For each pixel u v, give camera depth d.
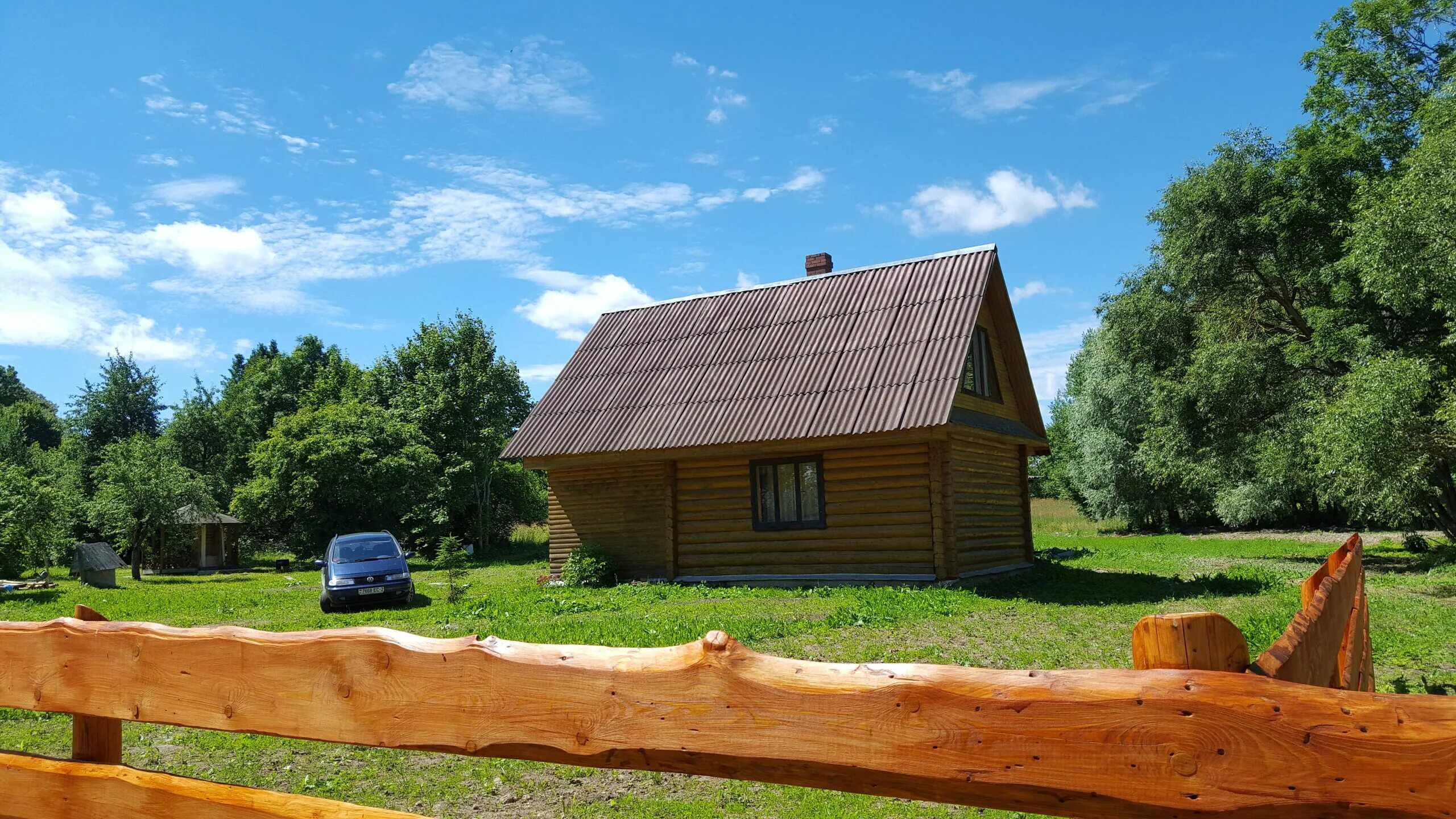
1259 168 29.19
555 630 12.38
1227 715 1.66
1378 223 19.27
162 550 35.03
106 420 63.56
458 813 5.76
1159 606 13.84
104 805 2.98
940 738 1.89
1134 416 44.31
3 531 23.27
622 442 20.11
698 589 17.89
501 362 45.47
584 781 6.23
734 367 20.98
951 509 17.27
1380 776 1.55
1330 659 3.96
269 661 2.71
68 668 3.07
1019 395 22.75
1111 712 1.75
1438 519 24.47
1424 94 27.11
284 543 41.34
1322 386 26.62
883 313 20.23
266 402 58.56
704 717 2.12
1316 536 36.84
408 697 2.48
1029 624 11.95
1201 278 30.45
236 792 2.78
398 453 39.00
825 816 5.62
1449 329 23.25
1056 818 1.86
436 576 28.45
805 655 10.08
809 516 18.70
